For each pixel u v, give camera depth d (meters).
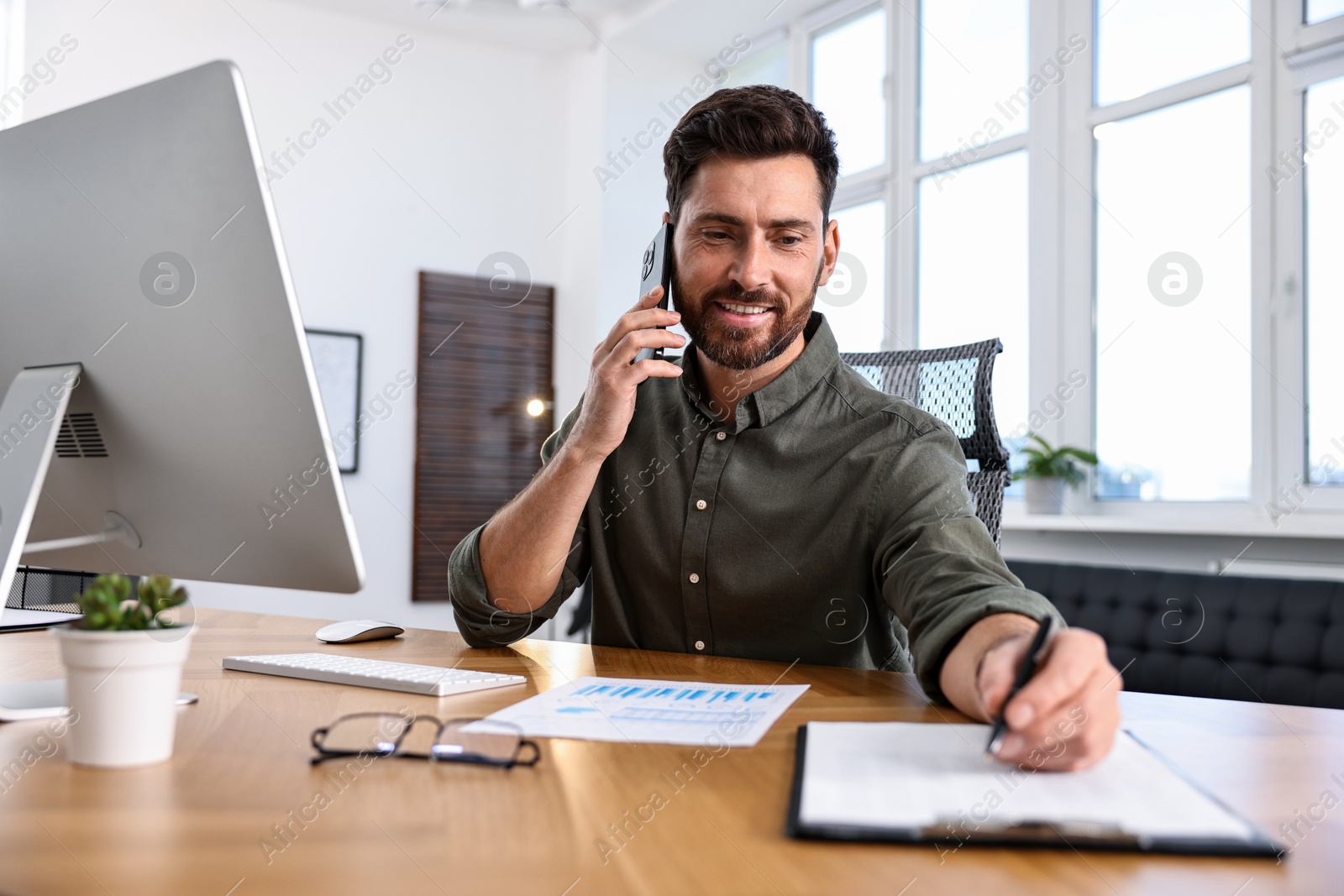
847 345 4.27
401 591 4.41
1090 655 0.57
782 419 1.22
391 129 4.46
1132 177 3.35
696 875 0.43
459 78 4.62
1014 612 0.75
